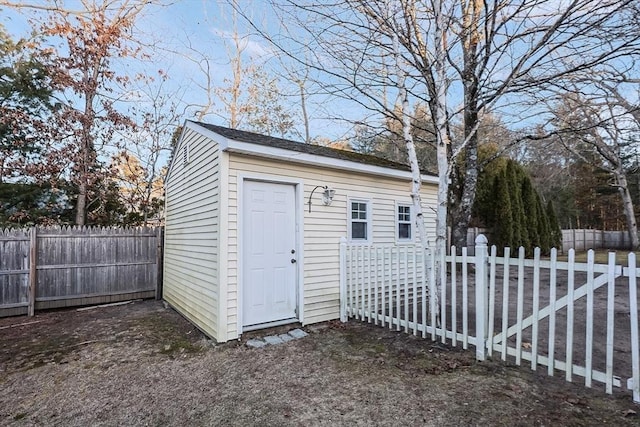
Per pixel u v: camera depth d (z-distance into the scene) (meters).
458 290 7.94
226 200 4.64
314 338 4.68
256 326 4.89
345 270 5.62
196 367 3.81
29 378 3.61
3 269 6.35
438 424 2.58
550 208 16.45
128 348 4.48
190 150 6.06
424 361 3.75
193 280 5.68
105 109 11.19
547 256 14.45
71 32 10.12
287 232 5.30
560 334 4.60
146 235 8.05
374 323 5.19
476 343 3.76
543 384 3.14
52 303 6.86
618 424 2.49
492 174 13.14
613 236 19.31
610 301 2.86
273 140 5.91
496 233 13.01
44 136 10.16
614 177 18.91
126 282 7.75
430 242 7.47
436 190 7.76
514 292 7.53
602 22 3.61
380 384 3.25
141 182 12.40
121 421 2.76
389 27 4.58
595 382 3.16
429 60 5.04
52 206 10.48
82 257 7.26
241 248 4.77
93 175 10.63
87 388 3.36
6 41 9.73
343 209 5.96
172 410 2.91
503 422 2.56
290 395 3.10
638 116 6.04
